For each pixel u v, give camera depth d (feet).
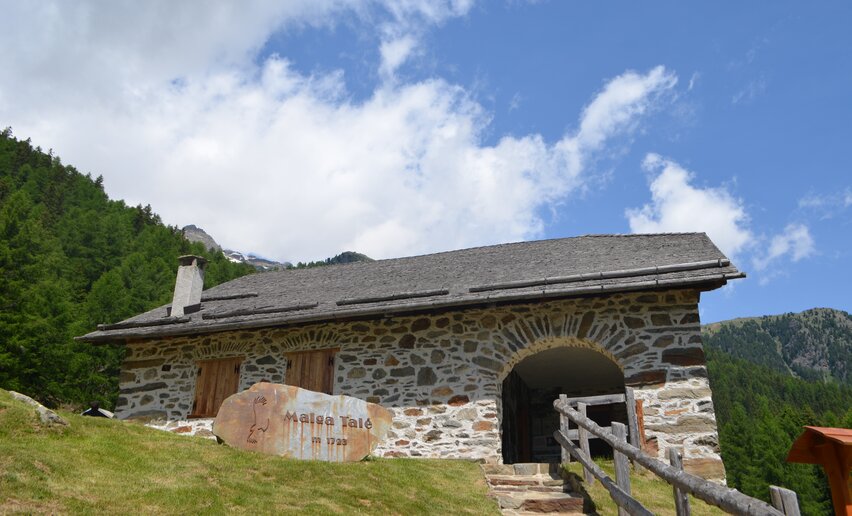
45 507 16.66
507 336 37.73
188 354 43.57
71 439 22.61
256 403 27.12
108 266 171.32
